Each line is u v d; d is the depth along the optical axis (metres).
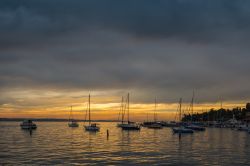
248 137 123.25
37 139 105.06
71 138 111.31
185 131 148.00
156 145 84.56
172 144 88.31
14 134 135.25
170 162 53.47
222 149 75.19
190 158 58.38
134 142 94.38
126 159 56.28
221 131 180.25
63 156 59.44
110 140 102.31
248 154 65.12
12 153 63.84
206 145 86.12
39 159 55.44
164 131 170.00
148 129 196.50
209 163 52.97
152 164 51.28
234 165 51.28
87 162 52.53
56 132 156.25
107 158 57.28
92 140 101.88
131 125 165.38
